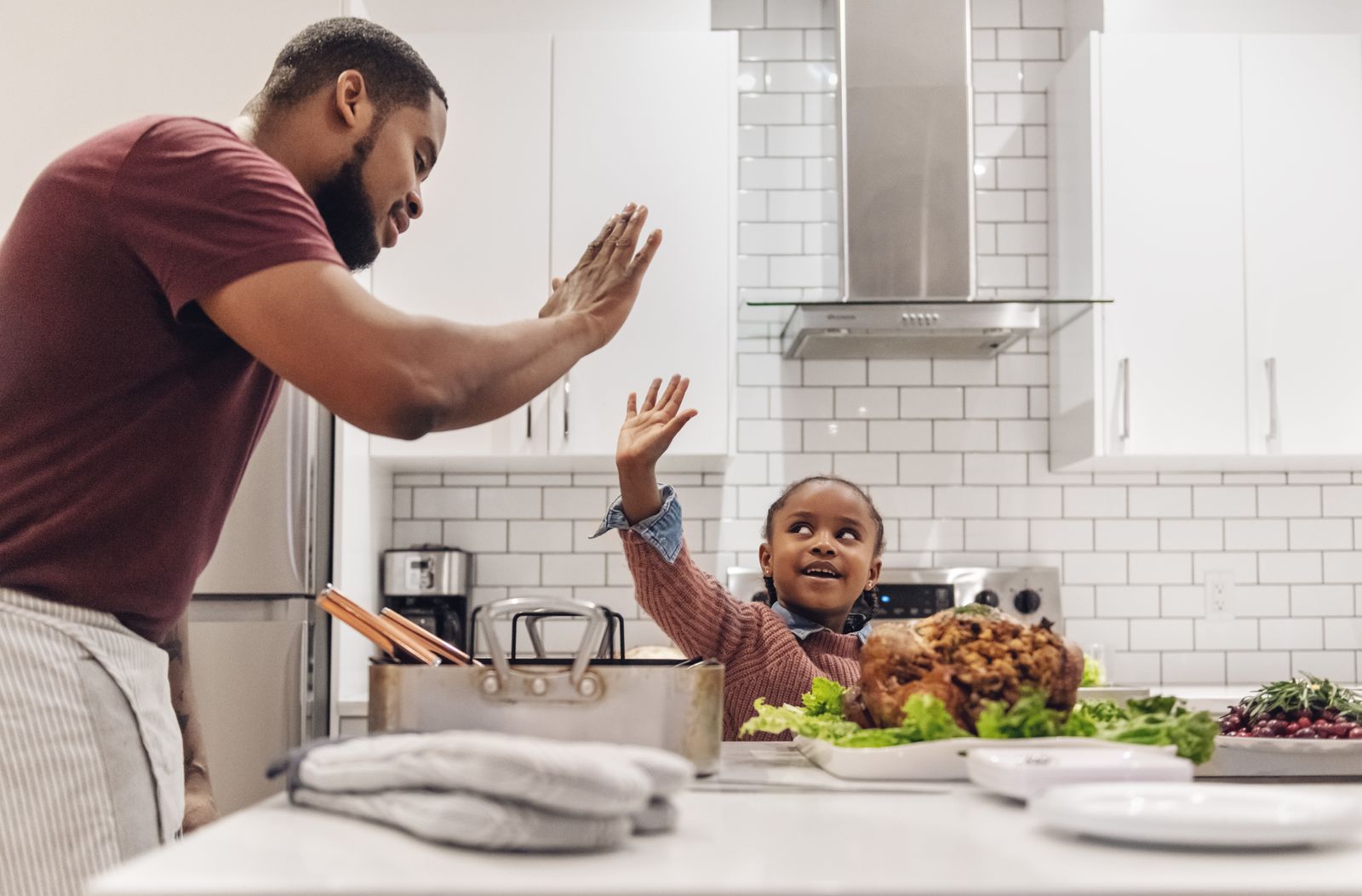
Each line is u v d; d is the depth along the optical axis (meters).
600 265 1.32
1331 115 3.02
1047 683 1.11
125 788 1.26
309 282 1.06
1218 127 3.02
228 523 2.51
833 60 3.35
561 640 3.20
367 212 1.41
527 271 2.93
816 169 3.34
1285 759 1.20
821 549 2.00
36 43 2.62
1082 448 3.03
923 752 1.05
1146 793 0.81
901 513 3.28
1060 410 3.22
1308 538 3.28
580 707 0.97
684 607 1.73
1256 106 3.02
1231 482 3.29
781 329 3.31
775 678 1.79
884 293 2.97
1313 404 2.96
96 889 0.61
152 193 1.12
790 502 2.08
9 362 1.21
